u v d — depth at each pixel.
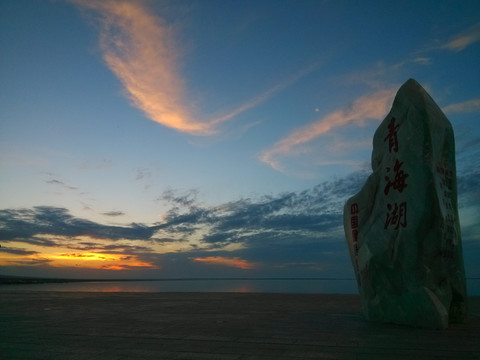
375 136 7.48
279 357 4.16
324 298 13.16
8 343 5.04
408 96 6.62
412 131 6.40
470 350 4.43
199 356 4.23
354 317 7.66
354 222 7.46
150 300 12.48
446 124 6.64
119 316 8.02
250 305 10.53
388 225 6.57
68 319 7.52
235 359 4.09
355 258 7.41
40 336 5.55
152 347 4.74
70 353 4.41
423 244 6.05
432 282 6.04
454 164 6.68
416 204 6.12
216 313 8.54
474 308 9.38
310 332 5.77
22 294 15.62
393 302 6.49
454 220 6.43
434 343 4.82
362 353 4.32
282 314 8.29
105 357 4.21
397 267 6.34
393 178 6.64
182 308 9.69
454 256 6.34
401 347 4.61
